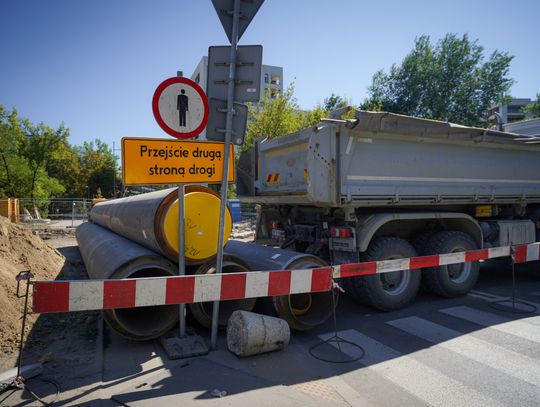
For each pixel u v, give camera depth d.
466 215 6.23
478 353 3.94
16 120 37.88
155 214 4.45
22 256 6.91
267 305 4.93
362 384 3.27
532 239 7.48
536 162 7.48
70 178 52.50
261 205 7.52
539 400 3.00
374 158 5.40
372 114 5.02
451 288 6.01
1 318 4.24
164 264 4.29
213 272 4.30
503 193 6.88
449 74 38.44
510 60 37.81
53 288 3.10
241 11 3.97
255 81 3.99
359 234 5.32
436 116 38.41
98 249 5.98
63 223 24.33
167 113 3.79
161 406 2.74
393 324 4.91
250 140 20.06
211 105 3.98
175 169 3.87
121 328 3.91
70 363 3.62
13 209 20.86
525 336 4.43
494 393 3.12
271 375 3.44
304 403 2.82
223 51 4.00
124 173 3.65
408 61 39.34
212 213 4.57
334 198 5.04
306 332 4.62
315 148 4.94
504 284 7.20
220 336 4.41
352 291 5.57
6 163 32.06
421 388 3.20
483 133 6.29
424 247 6.21
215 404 2.78
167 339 4.04
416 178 5.84
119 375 3.38
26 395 2.99
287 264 4.50
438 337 4.42
